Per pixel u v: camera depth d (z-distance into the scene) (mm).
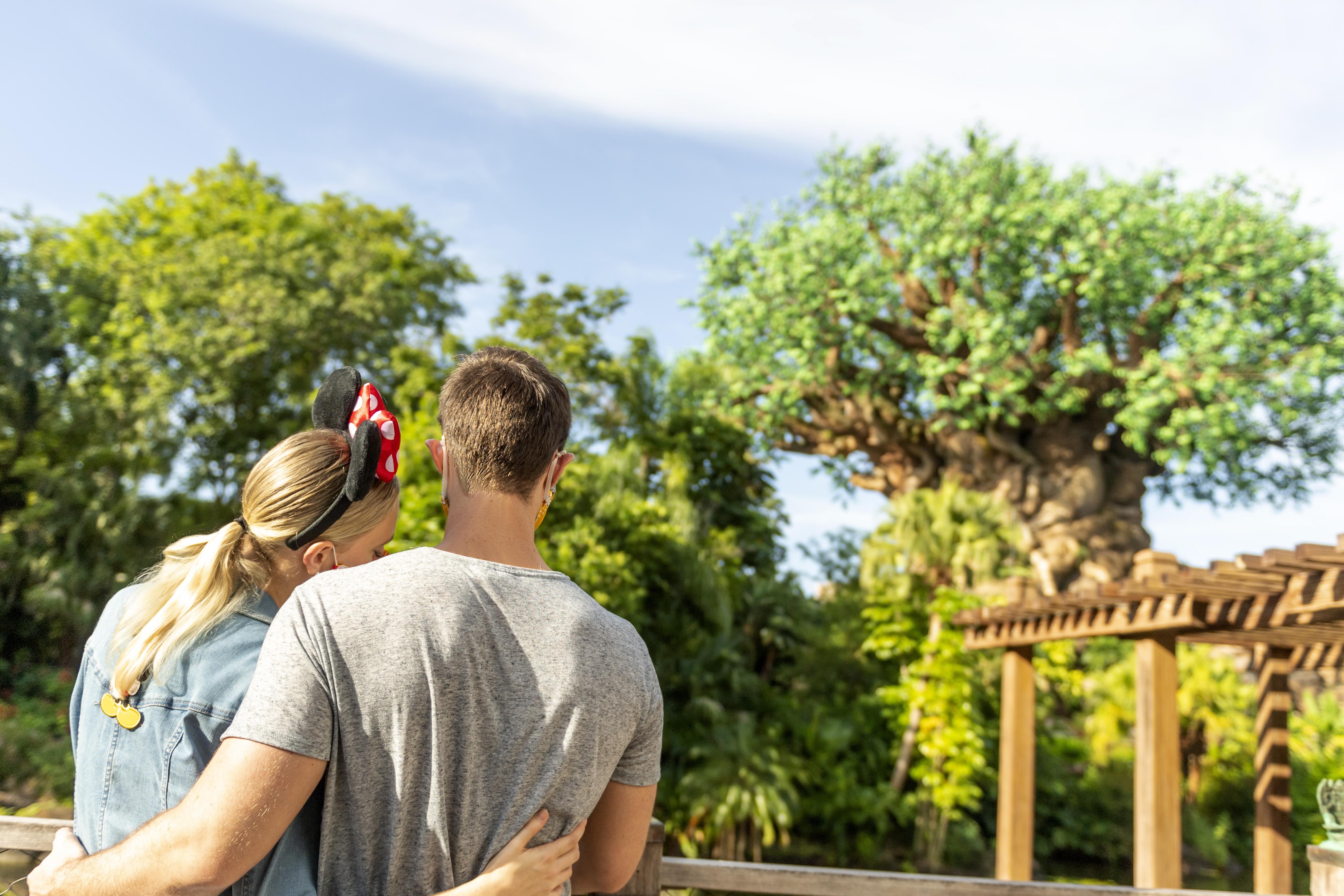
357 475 1197
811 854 15094
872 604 16641
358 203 26859
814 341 24438
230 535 1209
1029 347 23688
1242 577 5934
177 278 21203
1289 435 24500
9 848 1949
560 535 15305
